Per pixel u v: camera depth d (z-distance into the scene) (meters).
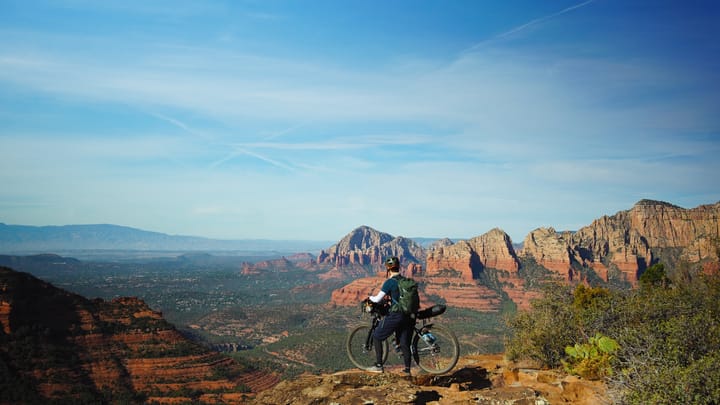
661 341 10.44
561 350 15.73
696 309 15.92
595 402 9.28
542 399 8.84
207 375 100.06
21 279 99.75
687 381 8.37
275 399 9.12
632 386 9.18
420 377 9.66
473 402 8.59
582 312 16.56
